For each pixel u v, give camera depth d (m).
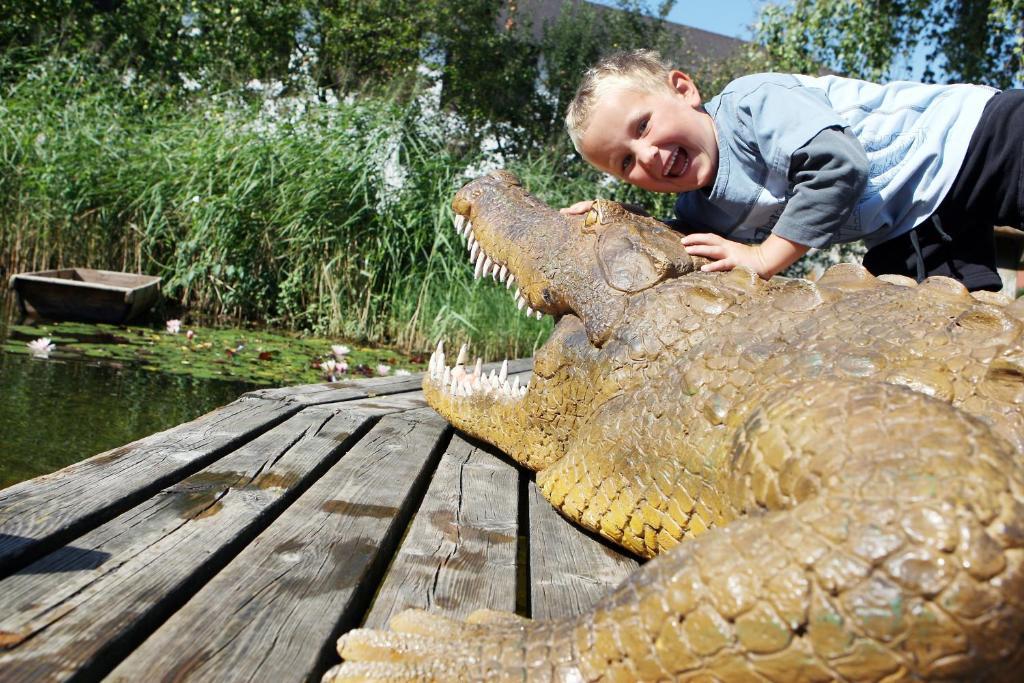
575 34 19.28
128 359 6.08
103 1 17.66
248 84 13.58
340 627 1.74
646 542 2.16
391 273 9.05
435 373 3.63
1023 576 1.19
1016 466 1.32
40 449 3.63
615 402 2.38
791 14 13.84
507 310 8.52
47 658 1.43
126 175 9.43
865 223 3.01
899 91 3.03
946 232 3.07
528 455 2.98
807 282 2.21
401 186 9.32
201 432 3.22
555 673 1.47
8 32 15.96
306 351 7.41
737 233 3.26
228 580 1.87
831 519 1.29
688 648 1.33
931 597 1.18
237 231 9.13
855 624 1.21
